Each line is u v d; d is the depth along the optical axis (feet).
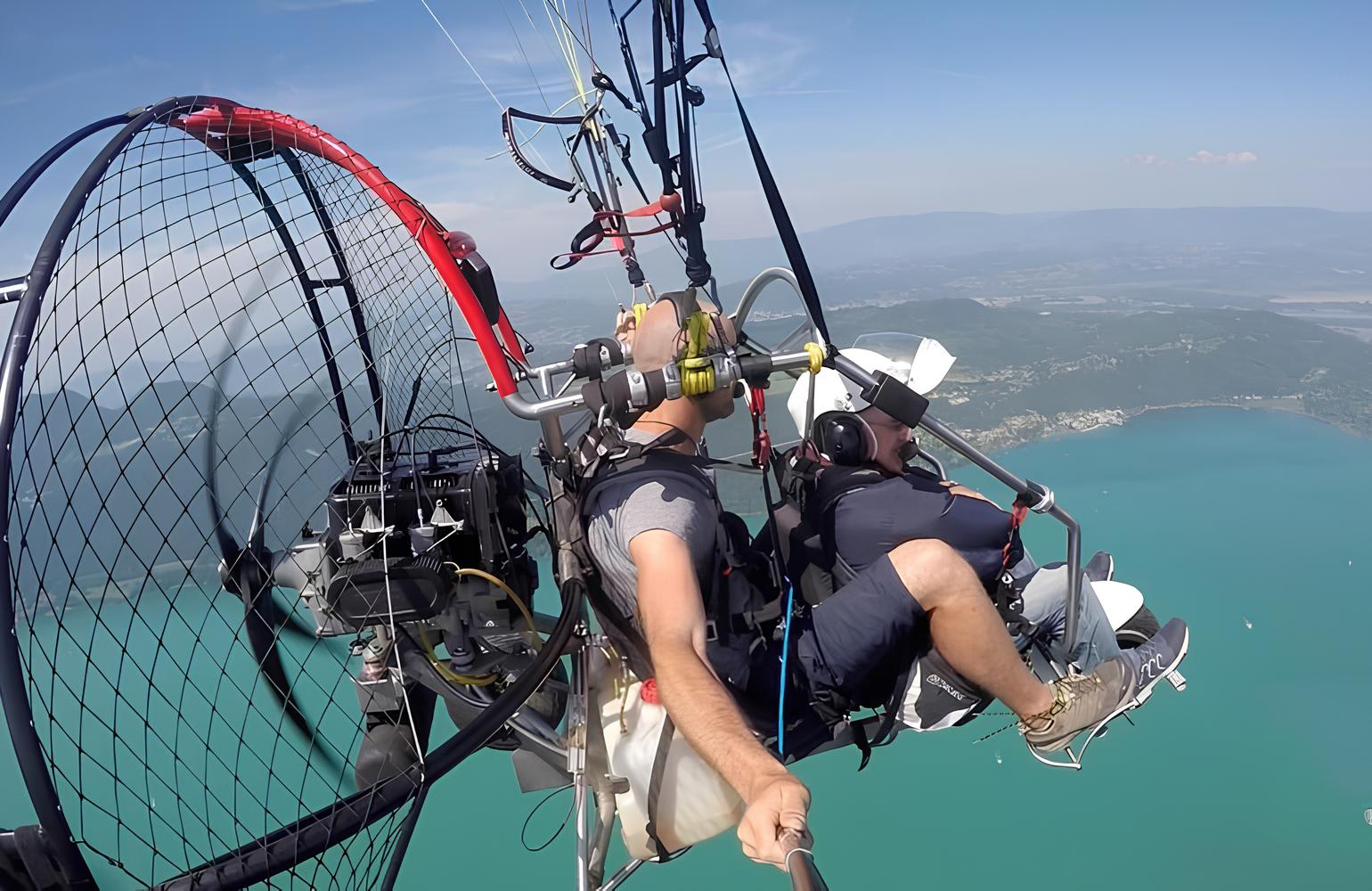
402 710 9.15
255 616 7.90
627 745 8.18
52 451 5.67
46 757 5.68
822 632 8.23
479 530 8.90
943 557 8.12
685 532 7.30
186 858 6.47
